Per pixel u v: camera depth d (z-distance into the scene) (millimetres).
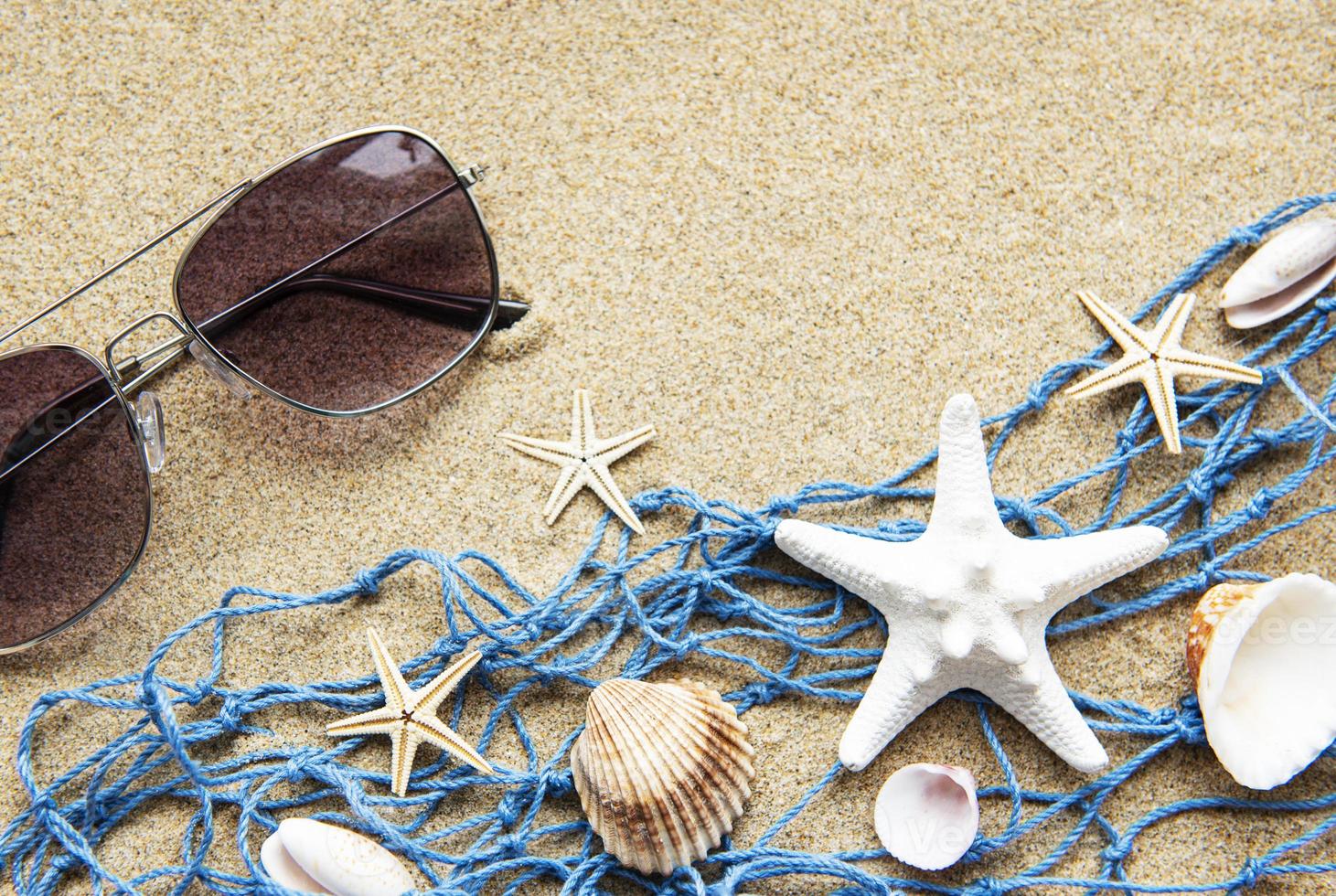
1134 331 355
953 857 338
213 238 351
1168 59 372
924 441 361
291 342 357
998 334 364
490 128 369
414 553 348
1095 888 342
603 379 363
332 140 352
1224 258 366
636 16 372
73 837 339
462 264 358
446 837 347
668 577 351
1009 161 369
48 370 350
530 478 360
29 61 370
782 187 368
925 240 367
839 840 347
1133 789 350
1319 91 371
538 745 350
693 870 341
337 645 355
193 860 337
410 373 359
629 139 370
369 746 349
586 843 345
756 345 364
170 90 369
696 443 361
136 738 347
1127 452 356
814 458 360
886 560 338
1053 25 373
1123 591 355
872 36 372
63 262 365
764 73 371
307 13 371
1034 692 339
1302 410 363
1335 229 354
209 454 362
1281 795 349
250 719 352
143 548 353
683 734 340
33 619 353
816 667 355
